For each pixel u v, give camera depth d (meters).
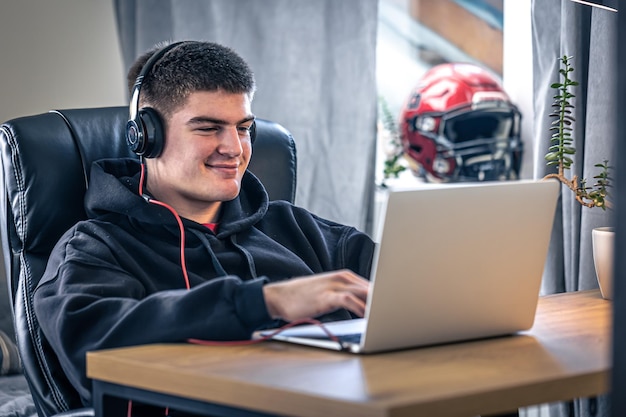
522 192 1.26
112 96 2.98
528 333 1.35
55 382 1.59
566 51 2.05
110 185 1.67
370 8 2.68
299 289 1.24
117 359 1.18
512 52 2.87
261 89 2.84
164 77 1.65
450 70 2.93
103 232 1.60
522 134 2.87
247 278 1.67
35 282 1.67
